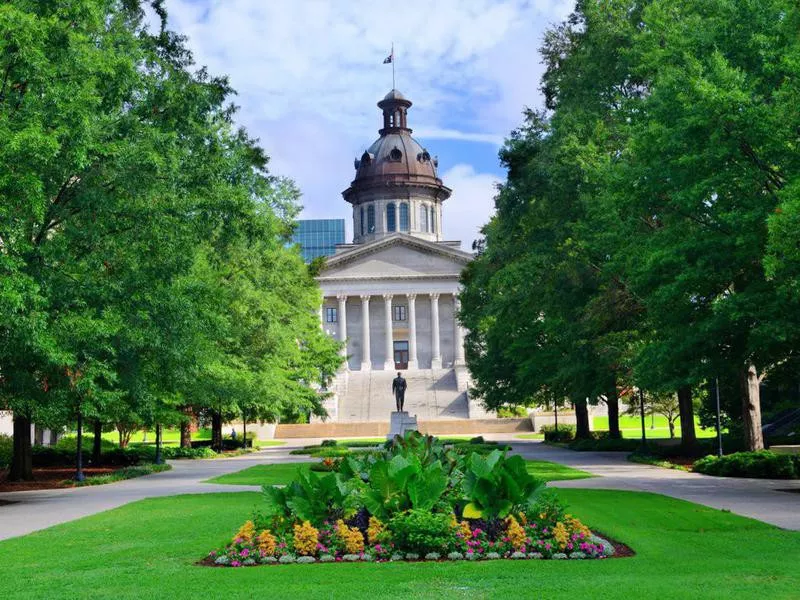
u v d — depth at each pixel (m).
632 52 33.09
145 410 34.22
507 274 39.12
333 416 94.12
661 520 16.66
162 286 26.08
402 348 113.69
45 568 12.02
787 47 21.45
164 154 25.92
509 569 11.20
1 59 21.22
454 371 104.19
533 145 40.19
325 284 111.12
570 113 36.91
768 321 21.42
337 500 13.48
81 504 22.17
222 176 29.06
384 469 13.10
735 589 9.62
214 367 38.28
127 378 26.28
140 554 12.97
